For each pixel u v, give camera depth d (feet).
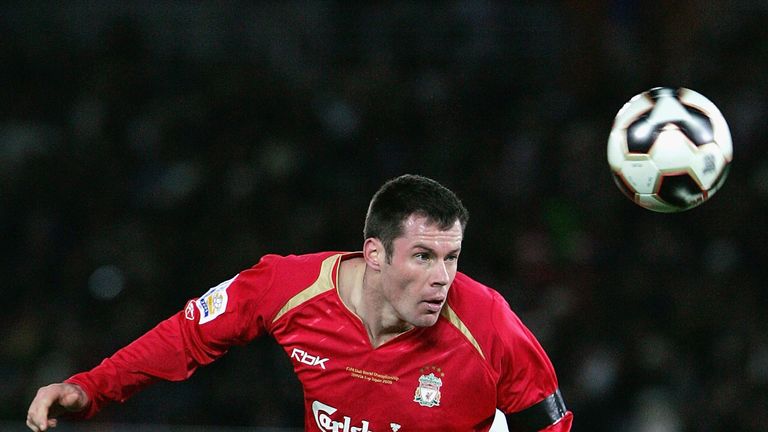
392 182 47.24
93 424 104.83
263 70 151.33
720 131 45.98
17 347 115.96
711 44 156.25
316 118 144.15
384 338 48.32
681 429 105.40
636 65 153.79
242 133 141.69
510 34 164.04
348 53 162.50
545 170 139.23
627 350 111.65
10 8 165.68
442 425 48.34
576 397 108.47
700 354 114.62
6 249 131.85
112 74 151.53
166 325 51.65
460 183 138.10
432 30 163.63
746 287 121.49
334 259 49.73
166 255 127.13
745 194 133.39
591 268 125.29
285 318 49.57
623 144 46.68
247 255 125.59
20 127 149.18
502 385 48.01
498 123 149.28
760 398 107.86
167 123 143.84
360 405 48.91
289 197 134.10
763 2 159.63
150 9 168.66
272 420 107.86
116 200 135.74
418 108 148.56
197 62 156.97
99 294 124.36
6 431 95.66
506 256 126.62
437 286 45.60
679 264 125.49
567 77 157.99
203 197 134.31
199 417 108.68
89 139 143.84
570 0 164.55
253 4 169.17
